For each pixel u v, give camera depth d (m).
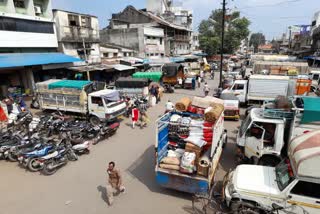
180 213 6.77
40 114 16.38
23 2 21.44
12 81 21.66
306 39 52.72
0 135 11.10
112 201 7.25
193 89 27.77
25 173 9.19
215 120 7.79
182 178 7.12
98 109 13.98
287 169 6.18
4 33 18.81
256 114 8.99
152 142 12.16
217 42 57.34
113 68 27.53
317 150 5.34
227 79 28.97
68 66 23.48
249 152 8.77
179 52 51.78
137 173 9.09
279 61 28.97
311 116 7.62
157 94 21.86
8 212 6.95
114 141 12.38
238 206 6.21
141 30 37.25
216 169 8.47
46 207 7.14
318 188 5.39
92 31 27.73
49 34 22.92
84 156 10.61
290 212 5.66
